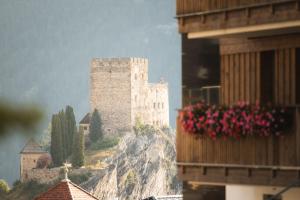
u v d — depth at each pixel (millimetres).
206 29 38688
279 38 37812
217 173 38594
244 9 37062
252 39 38781
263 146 36781
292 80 37344
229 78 39656
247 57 39031
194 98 41031
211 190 40094
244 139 37438
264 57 38531
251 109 36938
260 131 36562
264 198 38719
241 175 37625
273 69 38188
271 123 36125
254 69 38719
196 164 39281
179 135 40156
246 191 39312
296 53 37344
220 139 38312
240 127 37188
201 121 38594
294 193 37531
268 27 36125
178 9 39875
